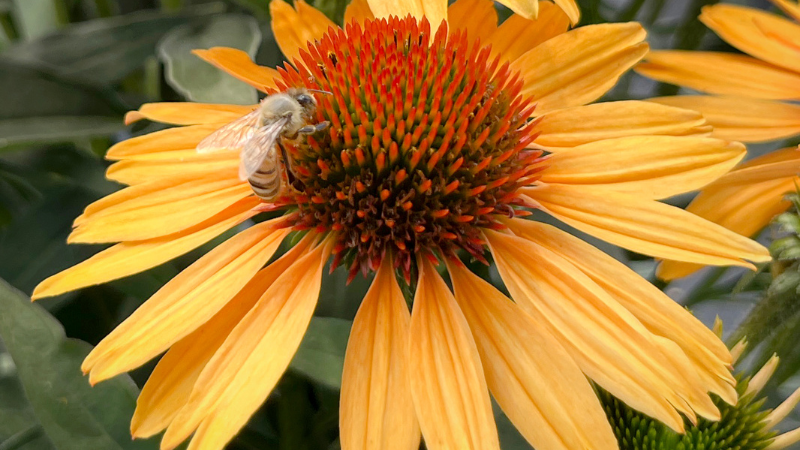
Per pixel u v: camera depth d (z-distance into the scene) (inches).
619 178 7.3
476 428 6.4
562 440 6.5
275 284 7.0
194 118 7.7
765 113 8.0
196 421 6.5
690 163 7.2
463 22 7.8
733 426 7.1
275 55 8.9
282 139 7.1
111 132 8.2
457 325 6.8
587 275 7.0
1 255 8.3
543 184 7.4
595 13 9.2
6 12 9.7
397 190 7.2
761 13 8.5
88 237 7.1
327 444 7.9
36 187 9.0
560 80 7.8
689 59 8.3
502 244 7.2
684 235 7.0
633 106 7.5
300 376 7.5
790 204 7.6
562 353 6.7
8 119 8.1
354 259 7.2
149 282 8.0
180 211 7.3
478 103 7.3
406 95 7.2
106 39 8.6
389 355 6.8
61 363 7.0
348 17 7.9
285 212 7.5
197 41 8.2
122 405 7.0
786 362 7.6
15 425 7.8
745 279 7.5
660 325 6.8
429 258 7.1
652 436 7.0
